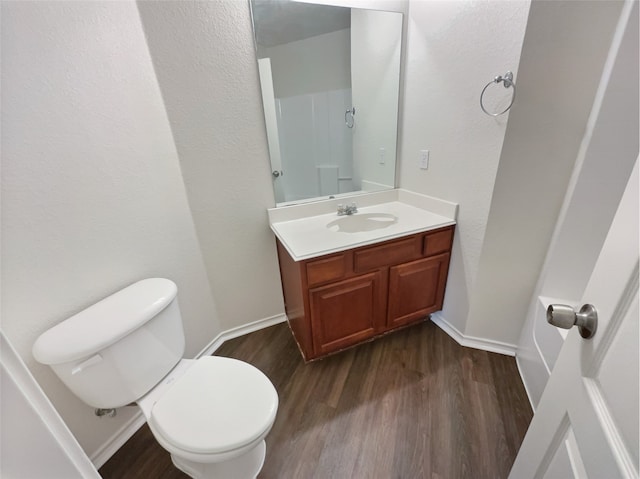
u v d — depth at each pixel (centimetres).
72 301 102
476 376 148
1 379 36
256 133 146
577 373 55
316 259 130
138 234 121
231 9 123
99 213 107
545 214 125
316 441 122
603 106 99
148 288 114
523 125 113
